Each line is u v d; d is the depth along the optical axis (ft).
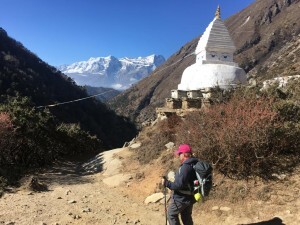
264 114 29.48
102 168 47.73
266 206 23.85
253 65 472.44
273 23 575.38
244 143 27.96
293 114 31.94
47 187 37.01
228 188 26.58
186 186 19.10
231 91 41.19
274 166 27.78
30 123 55.77
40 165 56.29
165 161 37.45
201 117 33.24
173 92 54.24
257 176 27.12
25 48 358.84
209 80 55.83
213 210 24.99
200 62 60.34
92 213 26.96
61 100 282.36
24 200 30.40
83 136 94.38
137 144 51.37
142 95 579.07
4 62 262.88
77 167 57.06
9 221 24.44
